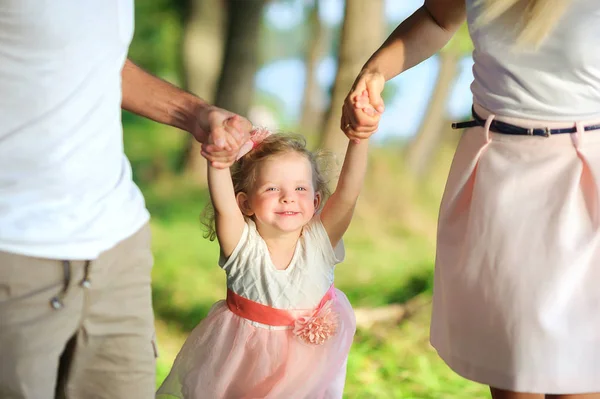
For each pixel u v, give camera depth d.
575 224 3.94
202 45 20.16
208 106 3.60
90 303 3.30
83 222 3.20
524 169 4.02
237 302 4.39
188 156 17.86
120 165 3.38
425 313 8.88
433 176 17.38
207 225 4.79
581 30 3.76
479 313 4.11
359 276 10.88
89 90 3.14
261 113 26.55
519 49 3.88
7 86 3.02
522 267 3.97
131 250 3.39
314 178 4.53
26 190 3.11
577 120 3.96
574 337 3.91
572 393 3.97
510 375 4.00
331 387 4.46
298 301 4.35
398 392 6.91
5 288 3.15
